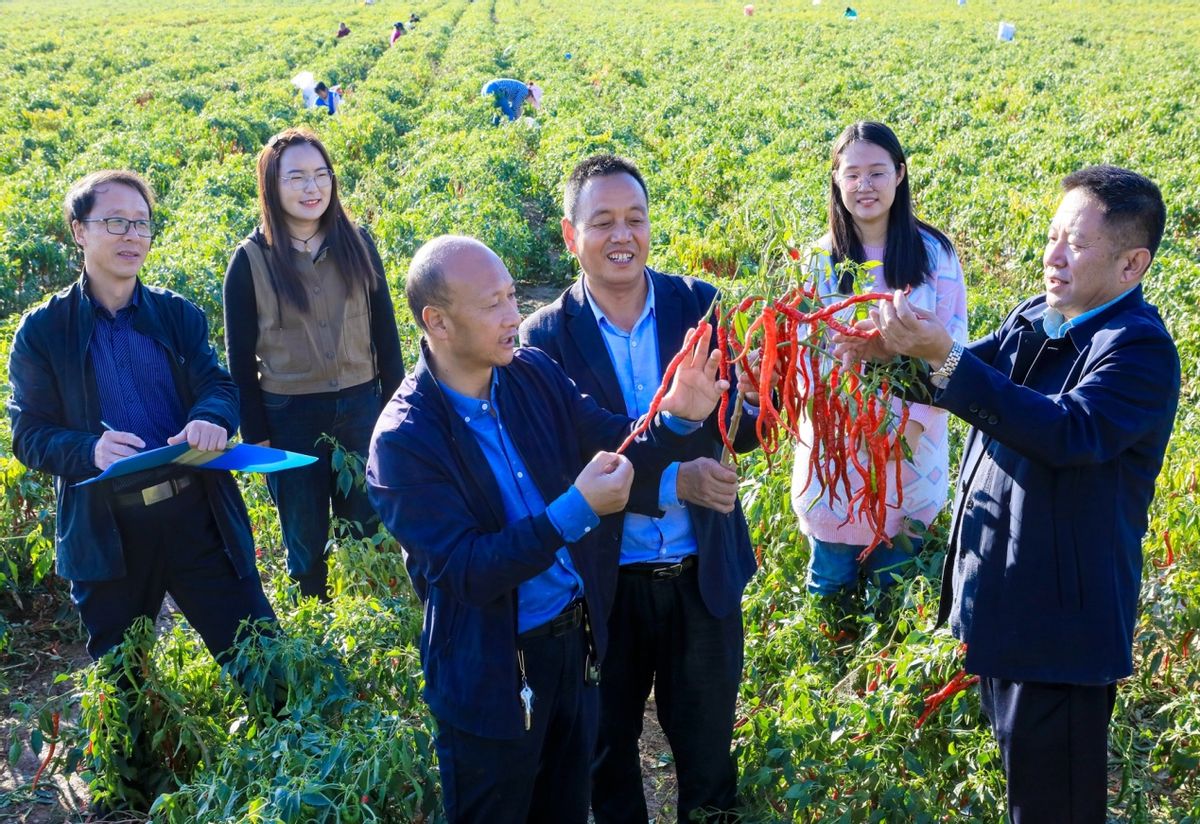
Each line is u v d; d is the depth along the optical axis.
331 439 4.86
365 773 3.21
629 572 3.33
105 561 3.71
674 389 2.79
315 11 76.38
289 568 5.12
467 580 2.60
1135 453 2.99
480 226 12.05
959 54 43.50
